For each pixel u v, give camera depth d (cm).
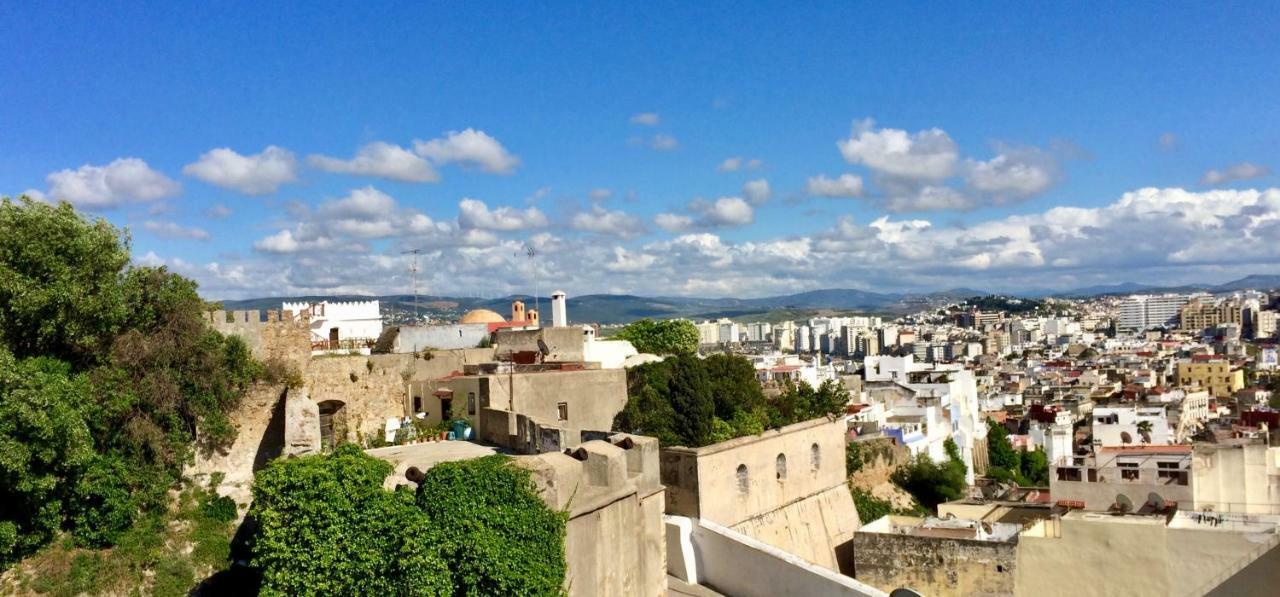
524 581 1856
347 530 2030
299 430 3331
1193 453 4741
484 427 3494
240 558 3019
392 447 3412
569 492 2083
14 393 2542
